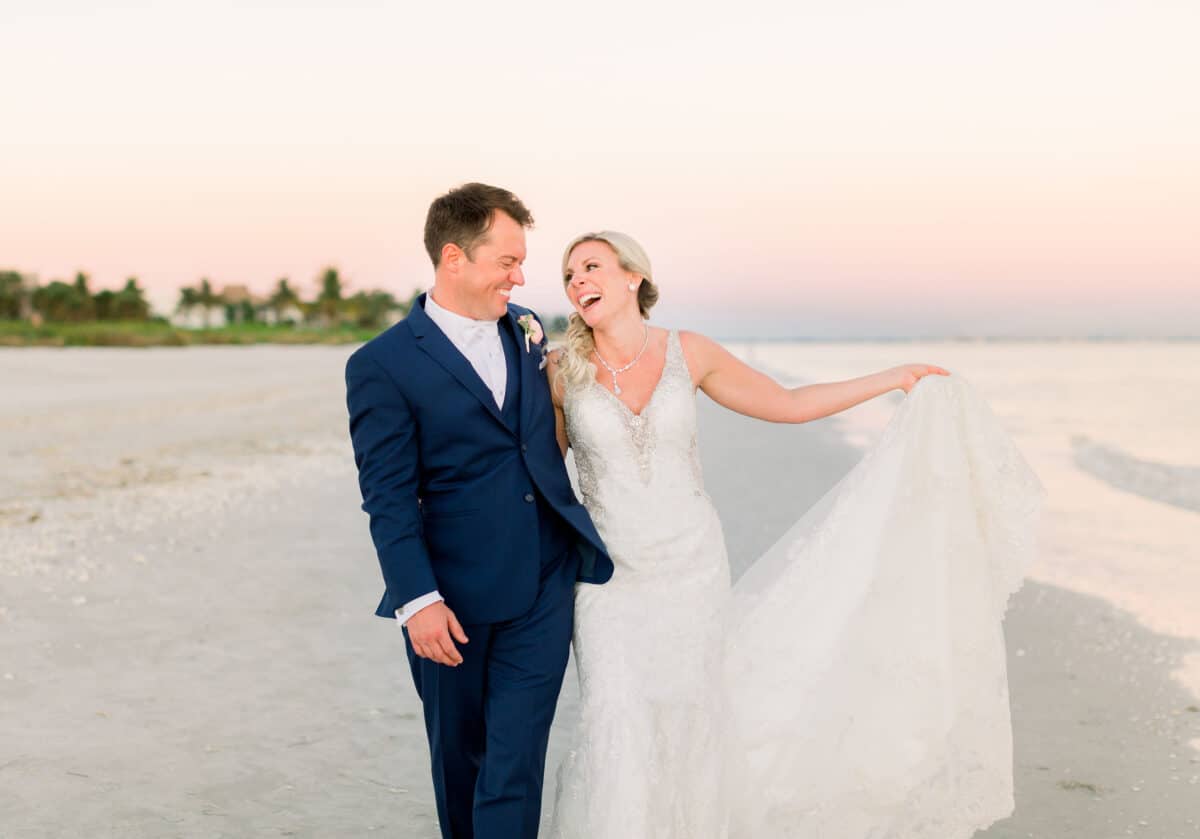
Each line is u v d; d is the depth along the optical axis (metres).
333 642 5.43
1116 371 49.53
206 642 5.41
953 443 3.18
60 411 19.28
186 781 3.75
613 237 3.04
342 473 11.98
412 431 2.80
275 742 4.12
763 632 3.09
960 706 3.08
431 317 2.87
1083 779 3.78
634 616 2.93
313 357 53.81
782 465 12.57
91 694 4.63
